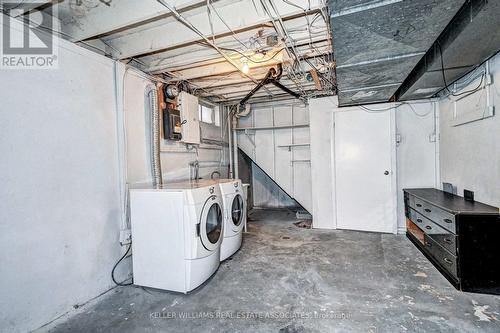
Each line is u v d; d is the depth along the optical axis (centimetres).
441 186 352
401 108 378
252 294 219
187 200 220
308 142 489
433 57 222
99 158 231
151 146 292
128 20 188
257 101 499
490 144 234
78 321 188
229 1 193
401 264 270
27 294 173
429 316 181
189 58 276
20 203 171
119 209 250
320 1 171
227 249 292
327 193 417
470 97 266
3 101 164
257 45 244
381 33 173
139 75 281
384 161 382
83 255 213
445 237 235
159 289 232
